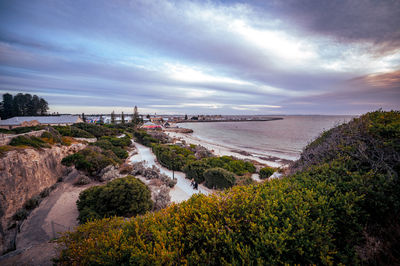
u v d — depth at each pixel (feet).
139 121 422.00
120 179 42.06
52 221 35.60
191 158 95.96
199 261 8.13
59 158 65.26
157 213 13.10
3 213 33.88
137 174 71.41
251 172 87.45
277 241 7.93
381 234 8.39
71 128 119.85
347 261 7.65
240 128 436.35
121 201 36.42
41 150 55.11
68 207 42.22
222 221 9.91
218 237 8.78
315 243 7.77
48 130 77.20
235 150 171.32
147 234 10.73
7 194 36.14
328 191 11.14
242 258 7.71
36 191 45.62
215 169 62.54
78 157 65.57
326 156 17.74
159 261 8.00
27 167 44.55
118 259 9.31
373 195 9.75
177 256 8.36
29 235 31.45
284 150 170.91
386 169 11.68
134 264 8.51
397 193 9.65
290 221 9.07
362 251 7.96
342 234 8.98
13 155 42.01
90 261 10.03
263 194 12.04
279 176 25.64
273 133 307.58
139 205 37.42
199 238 9.08
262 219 9.34
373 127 15.72
